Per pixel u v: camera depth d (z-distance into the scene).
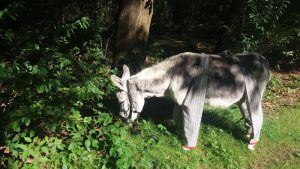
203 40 6.23
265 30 4.30
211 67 2.61
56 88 2.31
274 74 4.69
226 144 2.84
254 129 2.74
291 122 3.34
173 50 5.45
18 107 2.30
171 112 3.11
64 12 4.74
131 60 3.03
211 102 2.63
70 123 2.18
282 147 2.94
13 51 2.57
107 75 2.80
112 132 2.28
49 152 2.34
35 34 2.70
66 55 2.52
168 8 6.09
